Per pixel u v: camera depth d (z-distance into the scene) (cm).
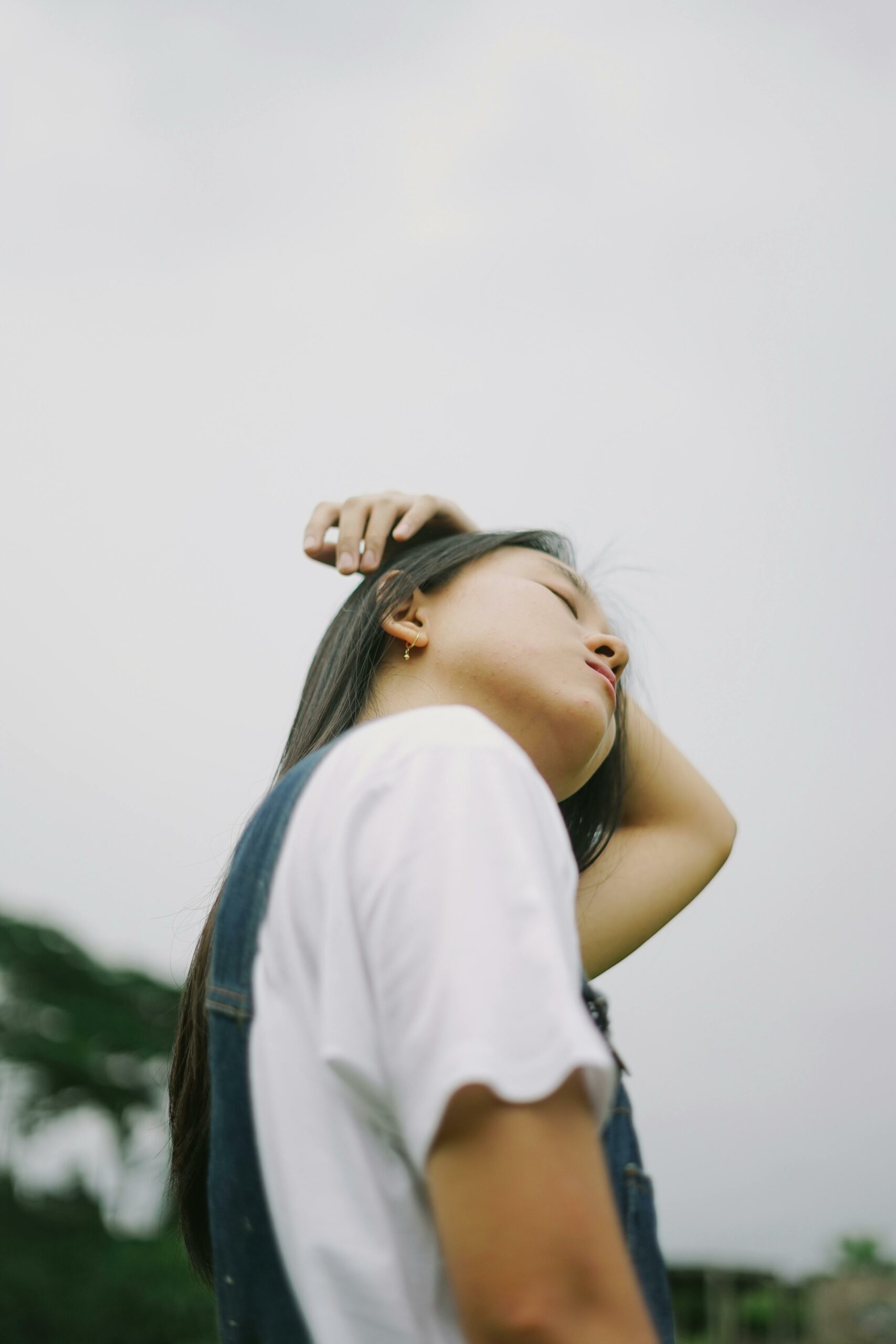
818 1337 1532
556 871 67
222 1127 77
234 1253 76
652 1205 100
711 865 146
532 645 105
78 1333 2152
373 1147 65
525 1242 53
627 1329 53
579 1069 58
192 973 109
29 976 2711
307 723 112
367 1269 63
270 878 75
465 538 123
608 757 144
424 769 68
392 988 61
